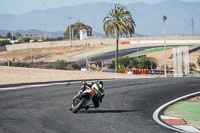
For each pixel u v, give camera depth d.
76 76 98.00
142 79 85.62
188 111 40.56
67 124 29.34
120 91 57.75
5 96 49.12
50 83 70.50
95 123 30.19
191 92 59.75
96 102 36.19
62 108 38.84
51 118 32.28
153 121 32.56
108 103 44.25
